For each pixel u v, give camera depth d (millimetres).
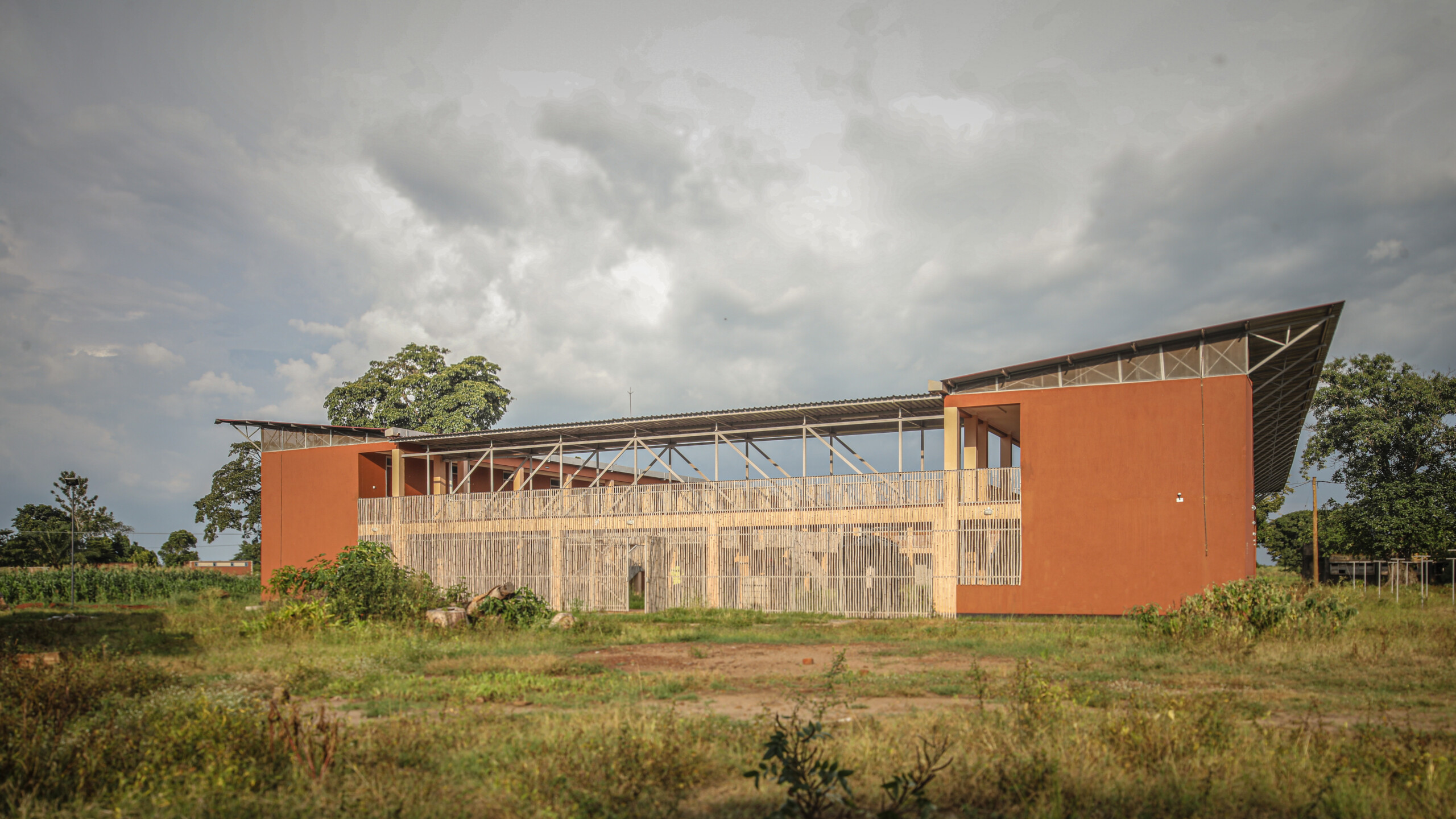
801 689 11750
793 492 27375
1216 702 8625
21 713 8188
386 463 37156
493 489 35562
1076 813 5852
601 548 30531
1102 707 9617
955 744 7492
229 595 39125
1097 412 23312
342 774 6852
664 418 28984
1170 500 22344
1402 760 6594
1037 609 23375
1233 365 22172
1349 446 44875
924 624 21031
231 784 6395
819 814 5723
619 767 6785
